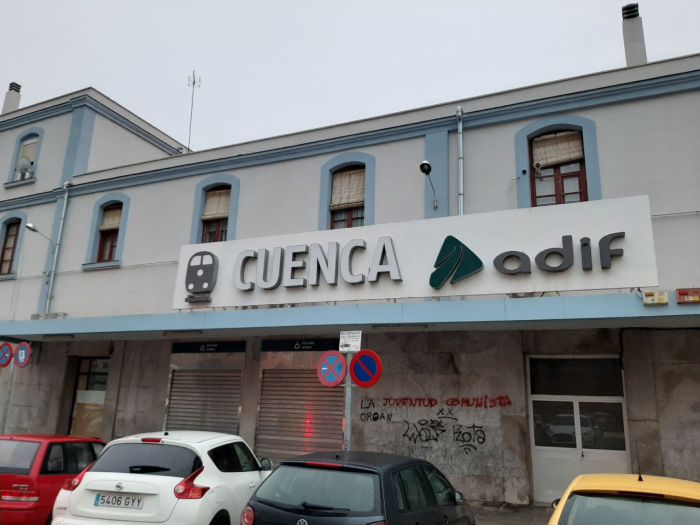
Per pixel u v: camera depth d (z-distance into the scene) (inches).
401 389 426.9
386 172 478.9
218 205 562.6
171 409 522.0
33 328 518.3
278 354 480.1
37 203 675.4
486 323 358.9
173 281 553.9
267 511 195.0
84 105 681.6
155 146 791.7
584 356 386.9
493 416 395.5
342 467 200.1
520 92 442.3
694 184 375.2
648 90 401.7
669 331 360.2
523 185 425.1
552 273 340.5
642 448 351.9
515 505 376.2
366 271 393.7
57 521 217.5
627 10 480.7
